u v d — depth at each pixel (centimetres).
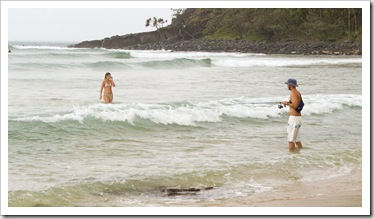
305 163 857
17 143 929
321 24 8244
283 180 755
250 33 9181
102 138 1012
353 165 852
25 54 3456
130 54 4588
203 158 875
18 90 1750
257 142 1026
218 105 1424
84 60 3656
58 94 1669
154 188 702
